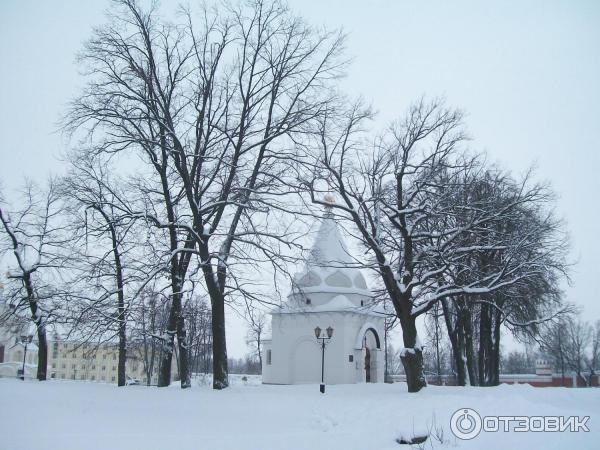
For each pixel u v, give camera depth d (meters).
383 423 14.95
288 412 18.03
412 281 25.45
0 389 20.06
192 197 22.83
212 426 16.22
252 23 24.36
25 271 29.97
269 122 24.73
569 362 72.12
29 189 31.45
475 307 38.38
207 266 22.95
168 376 24.69
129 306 21.28
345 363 40.19
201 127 23.73
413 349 25.12
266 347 47.12
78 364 88.00
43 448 12.38
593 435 11.65
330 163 24.91
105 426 15.23
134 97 22.72
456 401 16.23
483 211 25.62
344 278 42.22
